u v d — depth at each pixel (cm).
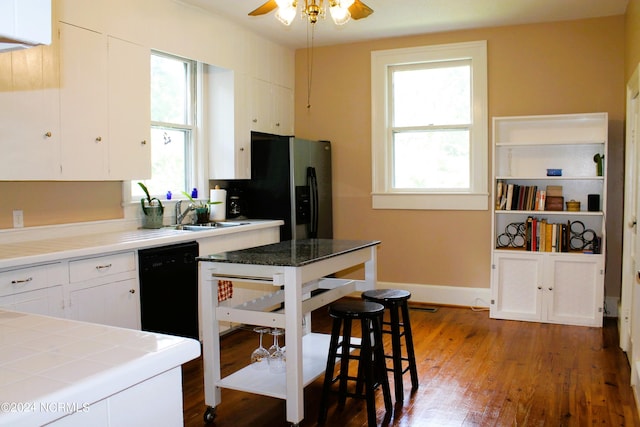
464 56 505
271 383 267
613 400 293
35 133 303
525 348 386
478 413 278
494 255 468
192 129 461
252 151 496
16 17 87
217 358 273
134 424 94
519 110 491
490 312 473
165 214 431
